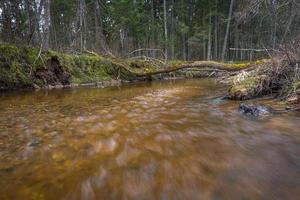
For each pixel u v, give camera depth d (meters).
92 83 10.36
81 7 14.13
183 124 3.35
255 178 1.82
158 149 2.43
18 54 8.34
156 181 1.80
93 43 14.94
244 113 3.76
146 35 22.33
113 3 18.91
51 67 9.17
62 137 2.79
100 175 1.89
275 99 4.70
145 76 11.83
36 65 8.66
